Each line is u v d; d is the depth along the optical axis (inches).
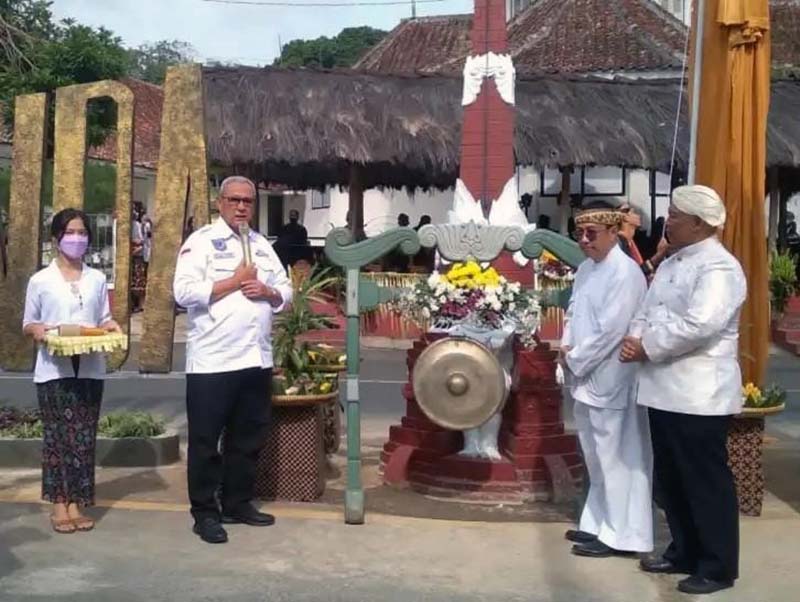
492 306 245.4
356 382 236.1
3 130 725.3
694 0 293.0
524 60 924.6
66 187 303.0
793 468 308.5
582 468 274.2
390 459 280.7
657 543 227.8
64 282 225.5
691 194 192.7
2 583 196.1
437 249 241.9
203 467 223.0
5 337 306.8
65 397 225.0
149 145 1061.1
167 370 301.6
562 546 221.0
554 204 873.5
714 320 186.7
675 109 674.8
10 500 253.3
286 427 259.3
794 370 561.9
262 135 602.5
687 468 194.2
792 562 212.1
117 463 294.7
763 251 279.7
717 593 194.4
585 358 210.2
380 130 619.5
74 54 622.5
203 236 224.5
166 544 220.2
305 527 233.0
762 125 277.0
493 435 267.0
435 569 206.5
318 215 1175.0
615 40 922.1
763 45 275.7
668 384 193.6
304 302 267.7
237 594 191.6
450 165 613.3
